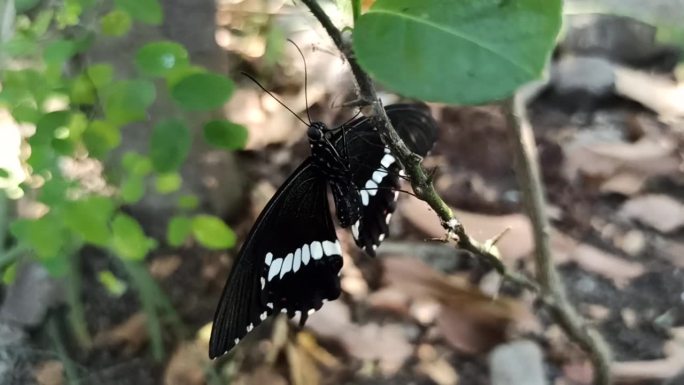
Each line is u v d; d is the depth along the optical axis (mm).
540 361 198
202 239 157
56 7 175
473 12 66
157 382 205
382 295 219
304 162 136
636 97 290
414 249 230
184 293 220
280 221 135
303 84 281
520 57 64
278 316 215
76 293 208
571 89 291
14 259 182
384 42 66
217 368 208
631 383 194
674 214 243
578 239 239
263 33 298
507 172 256
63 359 205
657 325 212
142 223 218
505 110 145
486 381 200
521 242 226
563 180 259
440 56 65
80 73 163
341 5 85
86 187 182
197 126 200
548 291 149
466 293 212
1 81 160
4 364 207
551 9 65
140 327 214
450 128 272
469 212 243
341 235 237
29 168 169
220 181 225
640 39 319
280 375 207
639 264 231
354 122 137
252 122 269
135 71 186
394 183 148
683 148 270
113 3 171
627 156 260
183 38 200
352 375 205
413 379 202
